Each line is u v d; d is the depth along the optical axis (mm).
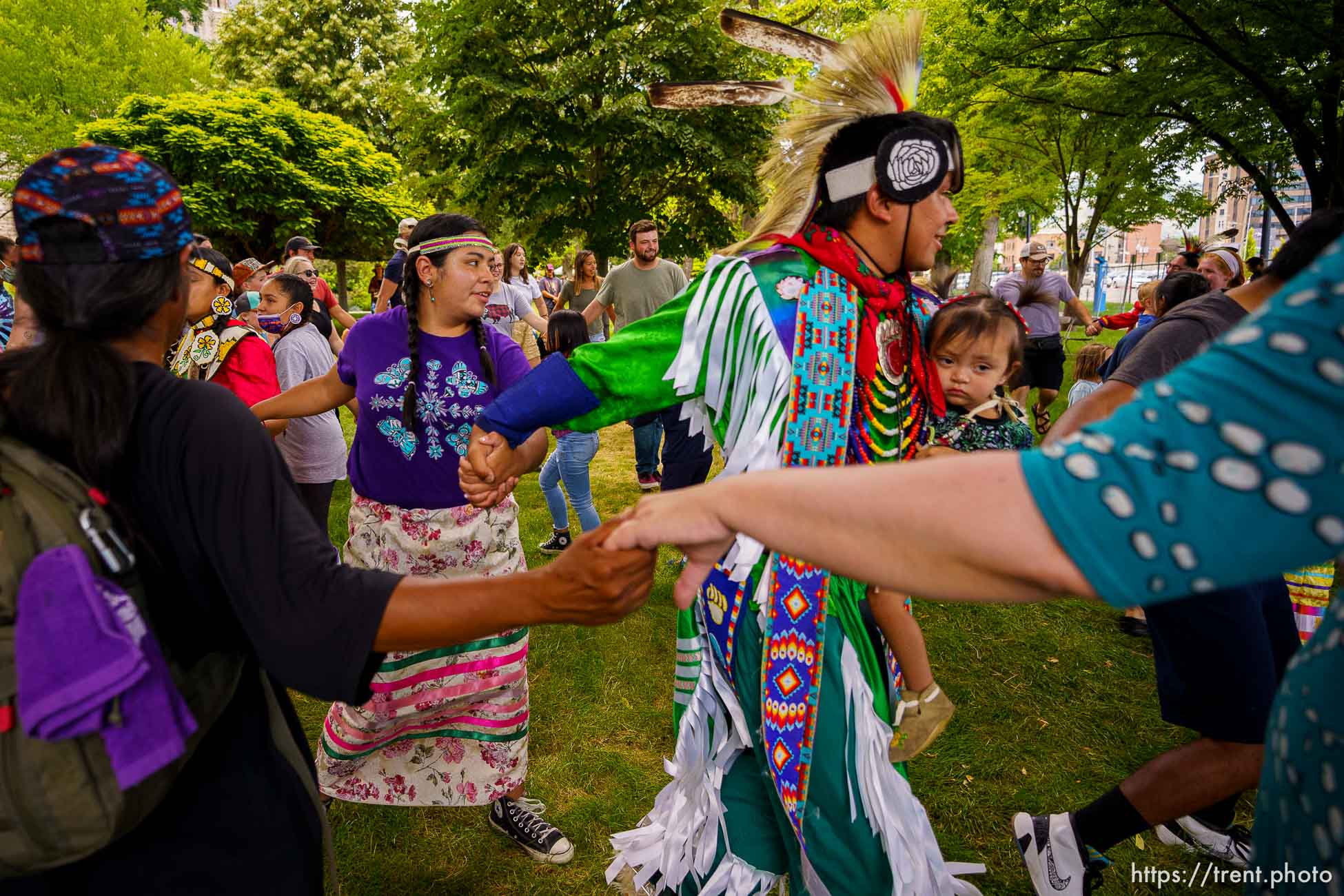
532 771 2939
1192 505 668
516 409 1599
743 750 1755
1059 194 20203
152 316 1098
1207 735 2045
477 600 1070
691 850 1770
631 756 3039
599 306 6562
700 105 1688
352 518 2434
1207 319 1929
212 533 1042
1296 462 635
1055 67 10469
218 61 31594
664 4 15430
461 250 2230
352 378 2404
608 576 1033
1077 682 3467
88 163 1021
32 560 920
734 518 884
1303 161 9938
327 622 1029
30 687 884
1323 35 8375
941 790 2777
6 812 922
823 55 1616
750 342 1585
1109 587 697
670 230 17156
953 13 11430
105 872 1086
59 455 999
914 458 1784
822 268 1599
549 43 15586
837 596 1647
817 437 1578
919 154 1512
